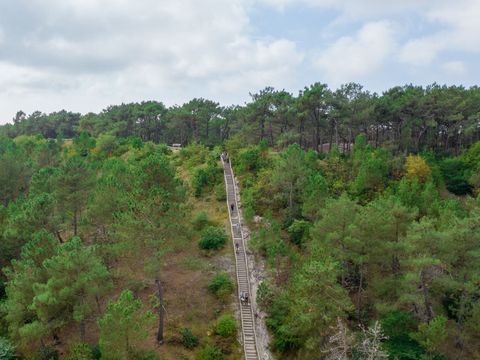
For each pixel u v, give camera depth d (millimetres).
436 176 60719
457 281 34781
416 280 34438
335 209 39094
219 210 60281
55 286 32688
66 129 153125
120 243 36812
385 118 82250
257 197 58844
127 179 49062
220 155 81562
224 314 40531
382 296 38500
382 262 39469
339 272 35812
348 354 31297
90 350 32281
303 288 32250
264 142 73062
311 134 96250
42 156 78125
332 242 38844
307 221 51125
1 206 45688
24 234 41594
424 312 36781
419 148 86062
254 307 41125
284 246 42156
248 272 46000
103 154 90875
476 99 78688
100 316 36438
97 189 45406
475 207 43406
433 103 78250
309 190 50875
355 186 56375
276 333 36750
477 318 33031
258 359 35844
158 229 35750
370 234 37406
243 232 53406
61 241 49906
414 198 50438
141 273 45469
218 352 35781
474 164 66562
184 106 118625
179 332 37938
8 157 60594
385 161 62188
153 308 40625
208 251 49688
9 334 34969
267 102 88812
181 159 84812
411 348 32250
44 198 43531
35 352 35188
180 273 46750
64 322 34312
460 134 86562
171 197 40750
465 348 34812
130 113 126562
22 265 35750
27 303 34500
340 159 66938
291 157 55750
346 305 32094
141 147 93375
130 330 30078
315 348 33000
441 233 34938
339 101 79312
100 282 35844
